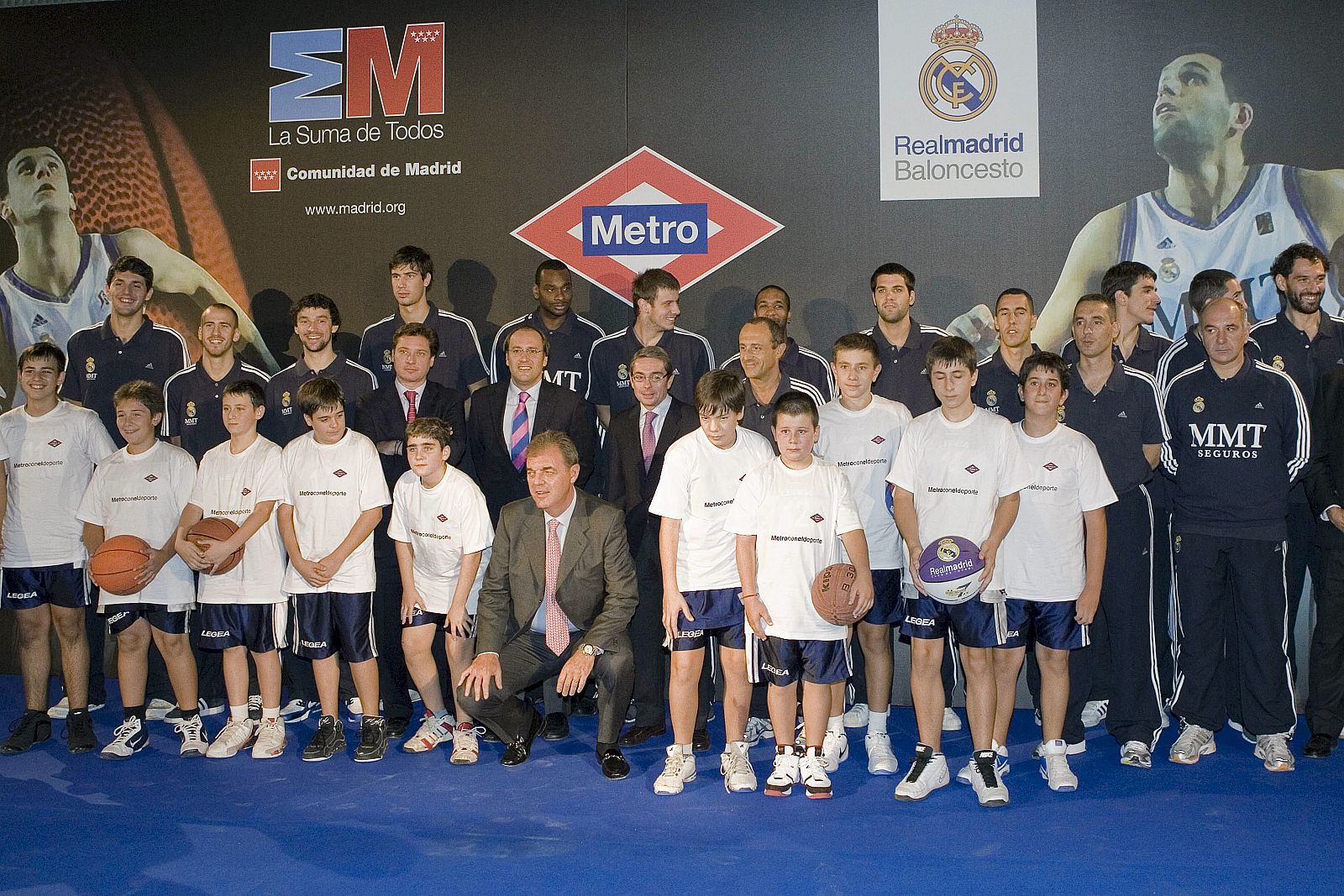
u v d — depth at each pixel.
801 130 5.62
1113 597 4.48
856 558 3.93
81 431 4.93
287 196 5.96
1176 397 4.54
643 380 4.49
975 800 3.97
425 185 5.87
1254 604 4.39
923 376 5.19
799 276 5.64
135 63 6.06
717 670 5.59
